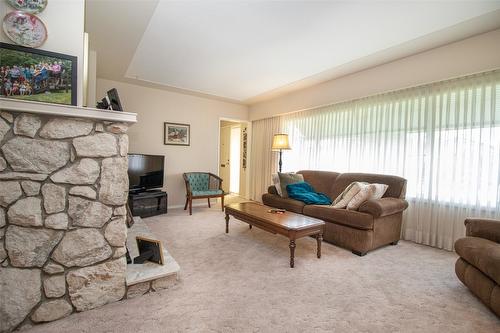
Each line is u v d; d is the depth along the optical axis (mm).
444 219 2854
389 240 2809
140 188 4184
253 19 2328
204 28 2508
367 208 2576
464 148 2725
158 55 3201
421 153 3062
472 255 1694
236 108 5930
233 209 3094
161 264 1893
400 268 2273
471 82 2678
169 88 4715
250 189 6043
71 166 1460
